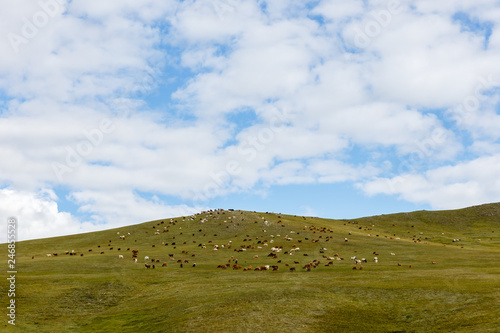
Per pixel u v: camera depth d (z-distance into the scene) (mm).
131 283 60500
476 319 34781
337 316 40219
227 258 81250
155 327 41125
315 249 90000
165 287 57719
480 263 69562
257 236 105250
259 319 39531
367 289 48688
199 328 38281
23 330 42562
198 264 76062
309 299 45656
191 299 48688
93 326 44719
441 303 40875
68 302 52250
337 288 50031
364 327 37406
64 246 100688
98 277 63562
